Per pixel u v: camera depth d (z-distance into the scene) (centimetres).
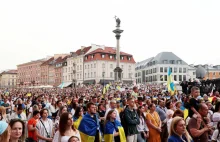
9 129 457
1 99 2228
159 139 990
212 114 859
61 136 593
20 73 15788
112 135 843
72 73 10994
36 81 14062
